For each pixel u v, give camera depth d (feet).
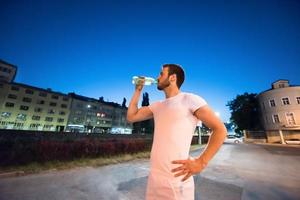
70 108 190.70
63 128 184.14
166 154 3.92
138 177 20.86
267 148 68.18
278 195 15.99
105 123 222.69
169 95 4.90
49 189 15.69
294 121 101.60
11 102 154.71
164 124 4.23
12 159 21.72
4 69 161.07
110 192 15.70
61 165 24.00
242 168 28.25
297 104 102.53
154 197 3.88
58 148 26.13
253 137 120.16
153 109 4.91
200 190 16.92
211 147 3.59
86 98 215.92
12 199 13.29
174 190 3.67
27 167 21.43
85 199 14.05
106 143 34.22
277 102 108.99
